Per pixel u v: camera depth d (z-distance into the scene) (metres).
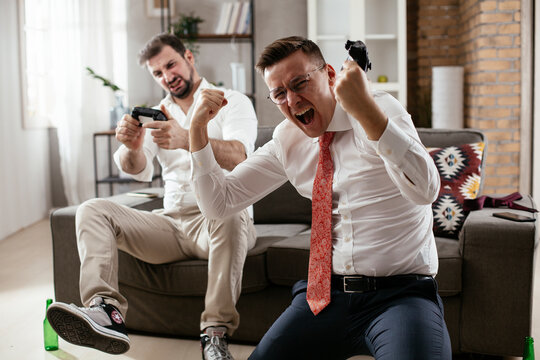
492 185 5.20
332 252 1.67
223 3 6.00
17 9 5.41
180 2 6.03
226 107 2.62
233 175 1.77
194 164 1.70
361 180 1.60
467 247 2.31
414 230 1.61
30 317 2.99
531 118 5.11
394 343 1.44
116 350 2.04
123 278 2.64
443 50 6.08
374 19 5.49
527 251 2.26
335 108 1.59
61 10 5.79
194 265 2.51
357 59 1.48
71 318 1.91
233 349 2.51
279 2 5.97
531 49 5.06
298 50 1.50
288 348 1.61
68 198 6.00
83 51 5.85
